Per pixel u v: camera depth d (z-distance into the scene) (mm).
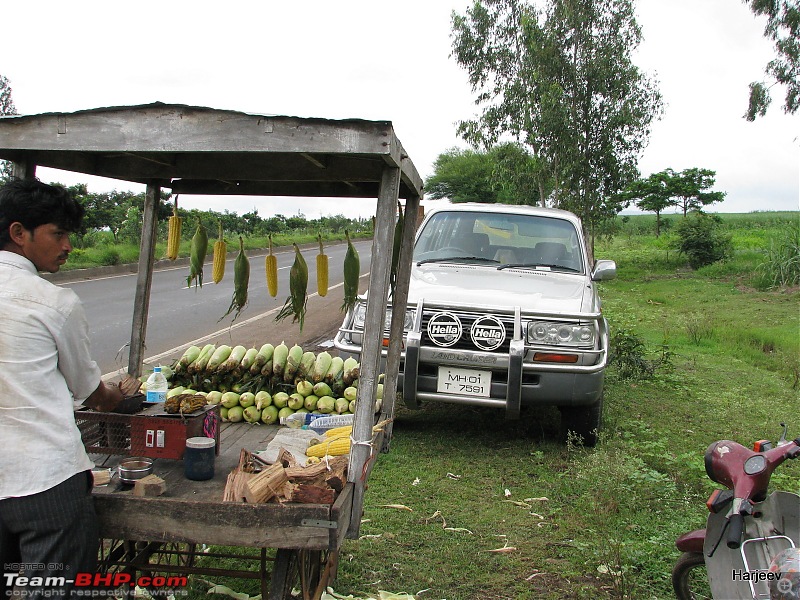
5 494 1949
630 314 14062
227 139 2285
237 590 3045
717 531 2648
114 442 2719
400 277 3445
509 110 19156
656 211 35781
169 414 2727
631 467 4395
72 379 2170
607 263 5855
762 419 6406
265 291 14992
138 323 3719
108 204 22141
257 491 2234
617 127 19094
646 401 7066
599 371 4879
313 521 2189
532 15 18844
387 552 3477
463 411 6230
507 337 4875
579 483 4434
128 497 2232
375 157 2529
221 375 3754
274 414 3637
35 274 2092
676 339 11328
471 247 6258
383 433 3523
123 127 2324
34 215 2068
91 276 17047
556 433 5621
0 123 2369
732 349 10398
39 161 2881
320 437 3158
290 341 9438
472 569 3338
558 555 3521
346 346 5117
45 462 1985
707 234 22922
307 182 3586
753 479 2502
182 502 2211
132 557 2836
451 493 4289
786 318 13258
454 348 4871
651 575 3346
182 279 16672
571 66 18688
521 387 4832
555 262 6098
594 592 3172
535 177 19125
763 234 33281
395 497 4199
